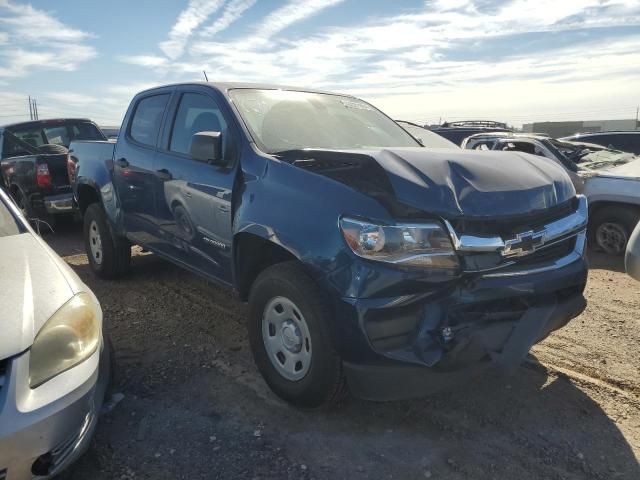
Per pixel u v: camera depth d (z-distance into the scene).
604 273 6.53
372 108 4.91
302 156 3.31
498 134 10.60
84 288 2.85
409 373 2.73
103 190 5.42
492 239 2.83
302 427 3.11
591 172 7.71
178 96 4.51
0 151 9.54
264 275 3.27
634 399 3.44
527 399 3.43
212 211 3.80
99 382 2.68
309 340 3.01
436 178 2.87
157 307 5.06
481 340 2.81
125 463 2.80
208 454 2.87
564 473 2.74
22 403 2.17
